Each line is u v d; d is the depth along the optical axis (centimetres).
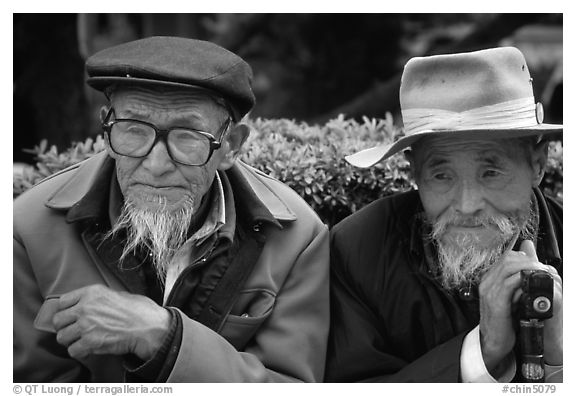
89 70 238
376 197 319
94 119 579
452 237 244
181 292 245
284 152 315
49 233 246
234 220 251
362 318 261
